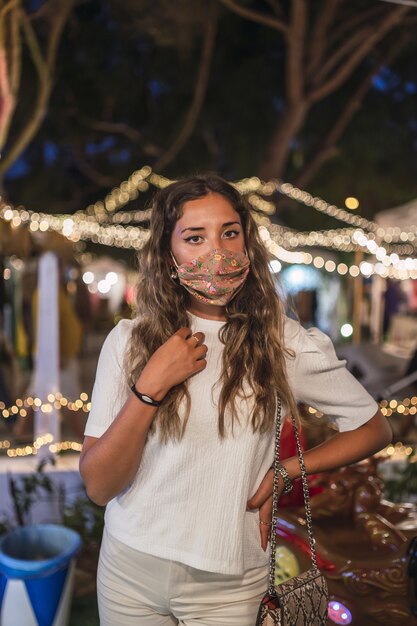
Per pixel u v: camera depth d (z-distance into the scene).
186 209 1.74
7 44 6.07
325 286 15.93
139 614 1.74
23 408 6.21
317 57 11.82
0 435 6.20
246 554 1.70
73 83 14.01
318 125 14.78
